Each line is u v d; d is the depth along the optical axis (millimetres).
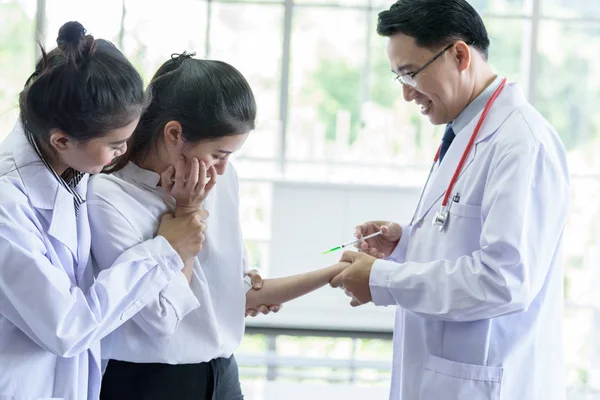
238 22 5500
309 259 5230
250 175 5363
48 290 1356
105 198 1550
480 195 1767
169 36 5410
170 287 1533
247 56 5535
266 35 5527
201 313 1604
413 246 1905
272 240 5234
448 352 1792
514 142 1714
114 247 1531
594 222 5305
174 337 1575
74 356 1462
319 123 5547
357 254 1891
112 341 1578
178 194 1597
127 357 1569
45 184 1428
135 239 1547
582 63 5426
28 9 5348
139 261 1487
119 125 1367
